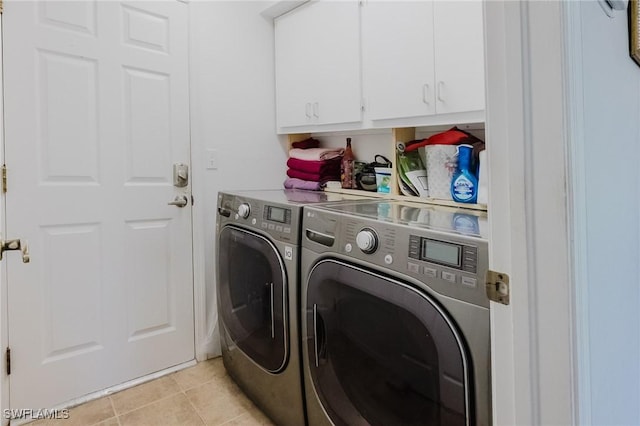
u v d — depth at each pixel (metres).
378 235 1.04
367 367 1.09
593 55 0.59
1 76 1.53
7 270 1.58
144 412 1.68
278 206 1.48
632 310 0.79
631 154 0.80
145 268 1.97
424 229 0.94
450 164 1.59
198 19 2.13
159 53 1.99
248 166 2.37
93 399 1.78
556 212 0.53
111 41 1.83
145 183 1.97
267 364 1.53
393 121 1.75
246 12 2.33
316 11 2.12
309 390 1.32
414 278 0.93
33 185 1.63
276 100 2.46
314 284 1.26
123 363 1.90
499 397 0.63
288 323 1.39
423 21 1.58
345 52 1.95
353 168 2.16
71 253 1.74
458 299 0.83
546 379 0.55
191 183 2.13
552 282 0.54
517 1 0.55
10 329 1.59
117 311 1.88
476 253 0.80
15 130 1.59
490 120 0.61
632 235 0.80
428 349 0.90
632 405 0.79
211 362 2.16
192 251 2.14
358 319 1.11
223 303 1.90
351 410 1.16
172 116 2.05
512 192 0.58
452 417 0.84
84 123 1.77
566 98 0.52
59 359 1.71
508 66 0.57
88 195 1.78
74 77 1.73
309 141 2.52
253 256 1.62
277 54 2.43
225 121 2.26
